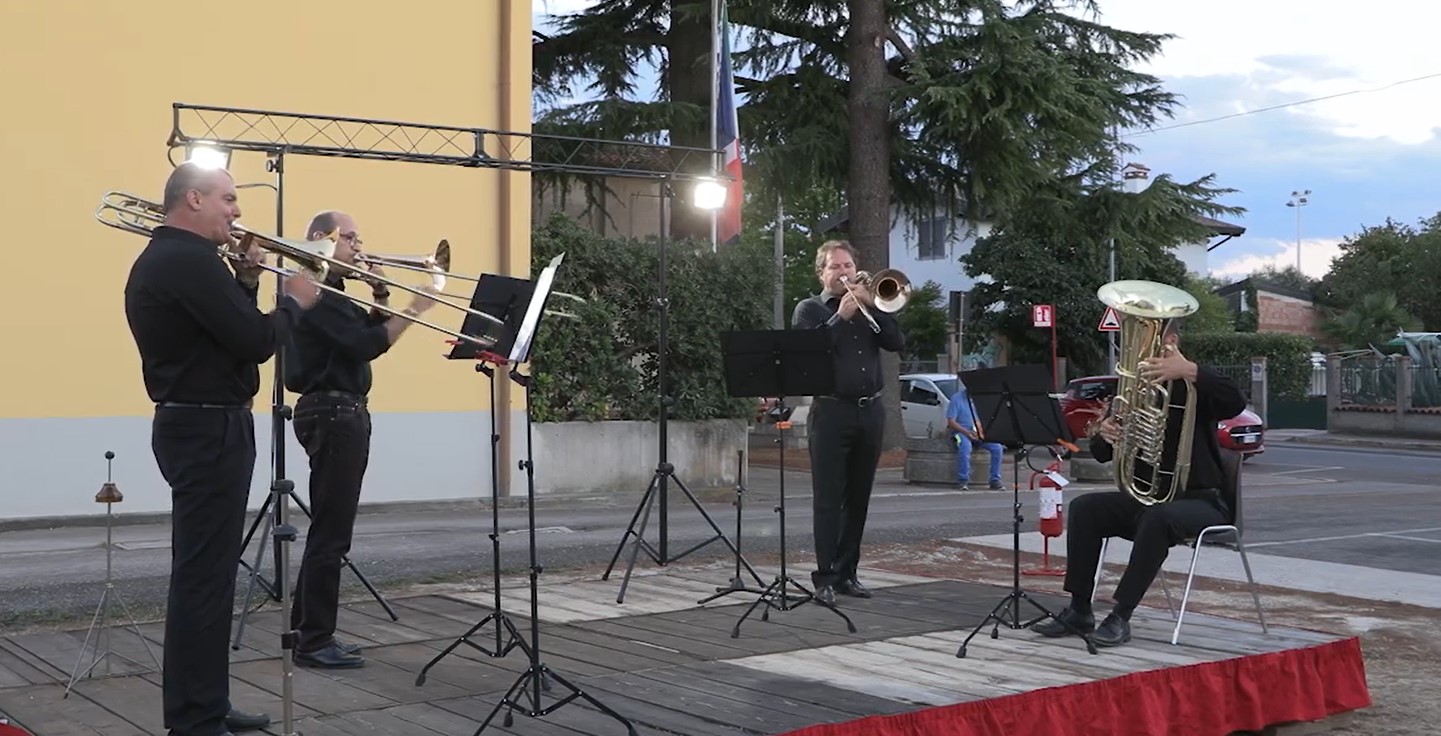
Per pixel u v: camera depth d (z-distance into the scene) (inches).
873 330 307.6
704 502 613.9
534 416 618.5
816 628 278.8
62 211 506.0
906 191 916.0
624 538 331.9
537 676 199.8
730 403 680.4
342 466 237.6
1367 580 403.9
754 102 875.4
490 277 223.8
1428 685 281.1
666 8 869.8
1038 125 811.4
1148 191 853.2
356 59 566.6
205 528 184.5
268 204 547.8
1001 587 338.3
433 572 378.3
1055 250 1343.5
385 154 378.9
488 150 594.9
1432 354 1161.4
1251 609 353.4
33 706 213.6
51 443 503.8
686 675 232.7
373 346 229.8
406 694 220.2
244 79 541.6
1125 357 260.2
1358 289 1964.8
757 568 385.1
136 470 519.8
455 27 588.7
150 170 523.8
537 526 507.5
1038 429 263.3
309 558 238.7
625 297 650.2
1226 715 241.1
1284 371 1485.0
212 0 534.3
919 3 826.8
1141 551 259.8
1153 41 853.2
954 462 718.5
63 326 506.3
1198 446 264.4
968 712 209.2
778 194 882.8
